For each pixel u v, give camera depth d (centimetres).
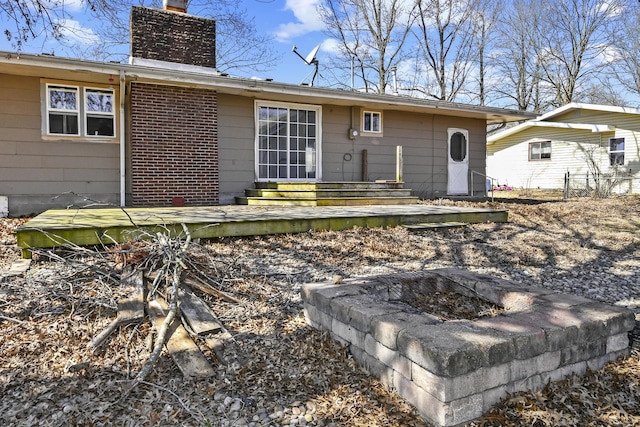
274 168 1061
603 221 885
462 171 1333
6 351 303
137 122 865
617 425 232
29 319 346
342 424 238
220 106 982
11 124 808
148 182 879
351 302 319
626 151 1694
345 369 293
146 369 279
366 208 839
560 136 1933
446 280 398
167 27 938
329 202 906
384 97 1077
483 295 368
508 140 2177
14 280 410
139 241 500
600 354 285
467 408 228
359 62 2745
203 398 261
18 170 816
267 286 449
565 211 1005
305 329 355
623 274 536
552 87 2944
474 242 661
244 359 304
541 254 616
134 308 349
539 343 253
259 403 257
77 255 497
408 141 1237
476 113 1255
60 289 391
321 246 591
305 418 243
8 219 766
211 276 450
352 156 1158
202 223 571
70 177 857
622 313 294
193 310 357
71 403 253
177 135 906
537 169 2039
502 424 227
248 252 546
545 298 322
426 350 230
